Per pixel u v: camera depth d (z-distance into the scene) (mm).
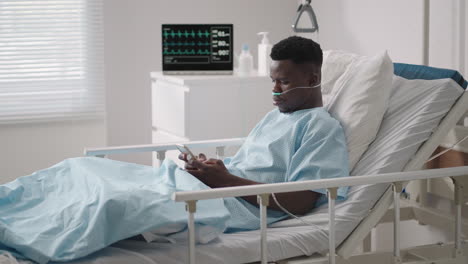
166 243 1612
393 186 1728
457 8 2418
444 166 2262
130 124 3572
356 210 1755
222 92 2816
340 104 1990
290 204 1800
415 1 2689
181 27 2877
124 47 3502
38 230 1587
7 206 1751
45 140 3465
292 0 3723
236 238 1668
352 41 3156
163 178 1880
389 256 1784
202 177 1858
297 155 1817
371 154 1874
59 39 3396
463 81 1938
